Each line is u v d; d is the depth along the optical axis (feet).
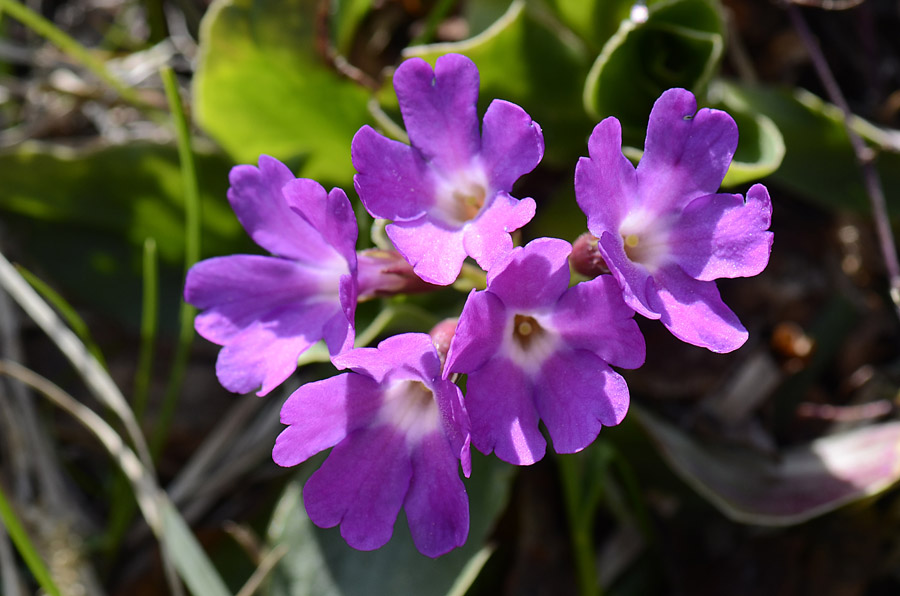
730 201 0.76
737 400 0.97
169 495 0.97
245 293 0.81
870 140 0.95
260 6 0.92
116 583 0.97
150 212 0.99
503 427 0.74
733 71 1.03
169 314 1.00
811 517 0.89
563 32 0.92
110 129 1.07
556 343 0.75
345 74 0.94
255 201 0.80
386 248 0.84
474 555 0.87
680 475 0.91
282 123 0.96
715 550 0.96
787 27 1.04
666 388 0.97
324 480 0.76
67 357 1.01
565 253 0.74
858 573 0.94
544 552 0.95
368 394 0.76
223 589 0.88
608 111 0.91
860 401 0.98
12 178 0.98
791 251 1.01
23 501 0.97
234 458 0.98
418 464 0.76
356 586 0.88
